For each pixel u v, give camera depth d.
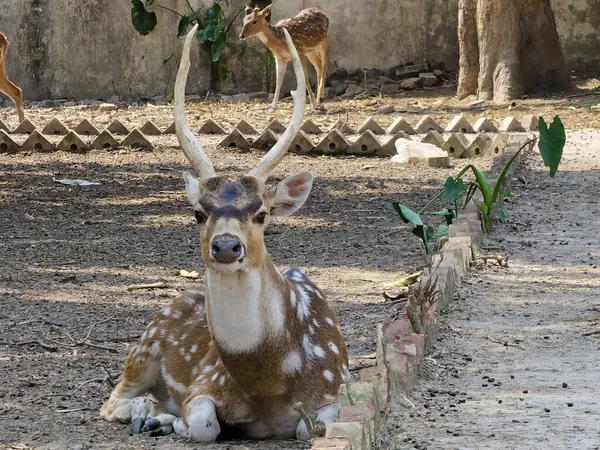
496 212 14.49
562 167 20.14
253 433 7.12
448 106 30.48
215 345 6.84
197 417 6.96
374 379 7.27
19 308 11.23
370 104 31.72
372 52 35.25
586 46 34.28
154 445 6.95
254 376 6.79
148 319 10.78
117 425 7.55
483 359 8.78
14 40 36.66
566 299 10.82
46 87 36.75
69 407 8.02
